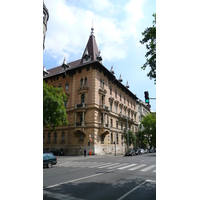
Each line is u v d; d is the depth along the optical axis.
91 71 33.62
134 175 10.62
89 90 32.91
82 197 6.14
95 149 30.47
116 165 16.27
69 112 34.34
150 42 10.06
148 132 52.66
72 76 36.28
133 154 33.66
